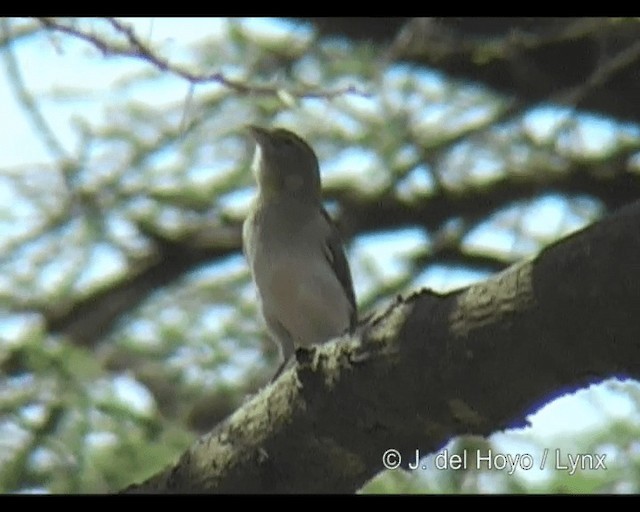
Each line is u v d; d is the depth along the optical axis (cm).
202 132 1522
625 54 1318
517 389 558
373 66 1454
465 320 558
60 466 1145
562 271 519
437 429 600
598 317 515
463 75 1537
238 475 676
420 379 580
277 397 657
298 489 666
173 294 1534
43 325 1455
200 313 1481
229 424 685
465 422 586
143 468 1150
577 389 548
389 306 599
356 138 1505
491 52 1447
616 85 1492
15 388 1198
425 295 583
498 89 1542
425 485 1088
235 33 1510
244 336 1447
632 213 505
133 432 1191
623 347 518
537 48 1500
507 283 542
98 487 1135
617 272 504
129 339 1456
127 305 1579
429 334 571
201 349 1433
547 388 552
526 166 1551
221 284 1502
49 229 1491
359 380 605
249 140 1528
